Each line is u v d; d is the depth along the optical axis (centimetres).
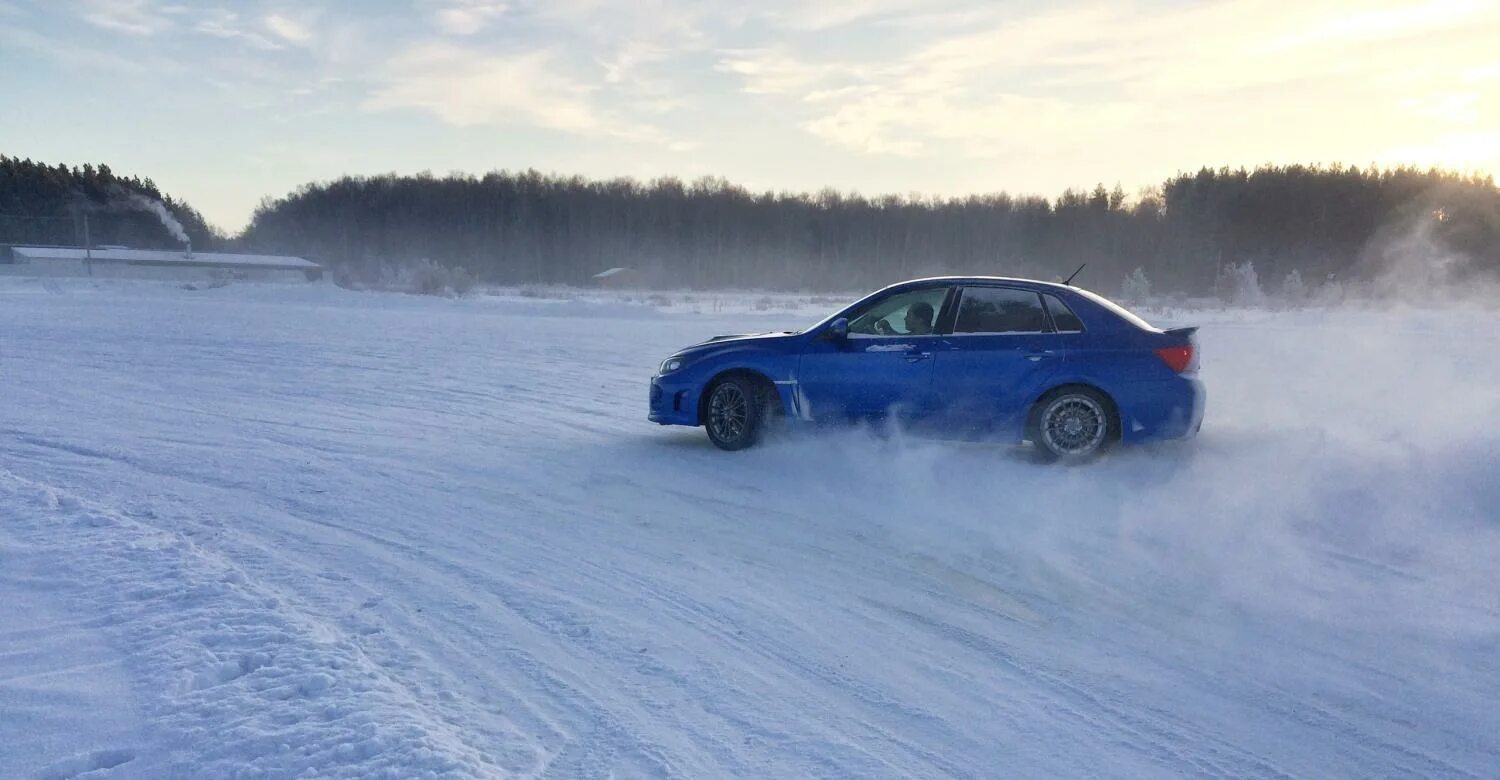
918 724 360
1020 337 762
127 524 573
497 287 7050
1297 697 382
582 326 2572
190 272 6788
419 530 597
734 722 359
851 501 663
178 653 388
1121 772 329
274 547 557
